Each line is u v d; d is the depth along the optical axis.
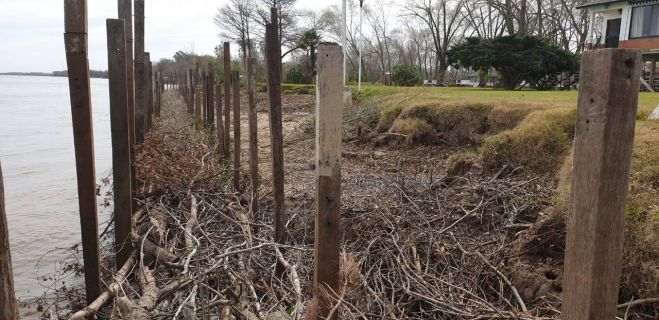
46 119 29.64
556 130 8.06
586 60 1.96
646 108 8.72
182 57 56.38
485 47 26.19
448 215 6.16
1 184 2.42
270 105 5.39
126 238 5.44
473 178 7.79
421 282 4.50
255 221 6.68
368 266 5.12
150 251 5.54
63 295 5.60
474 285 4.71
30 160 15.24
